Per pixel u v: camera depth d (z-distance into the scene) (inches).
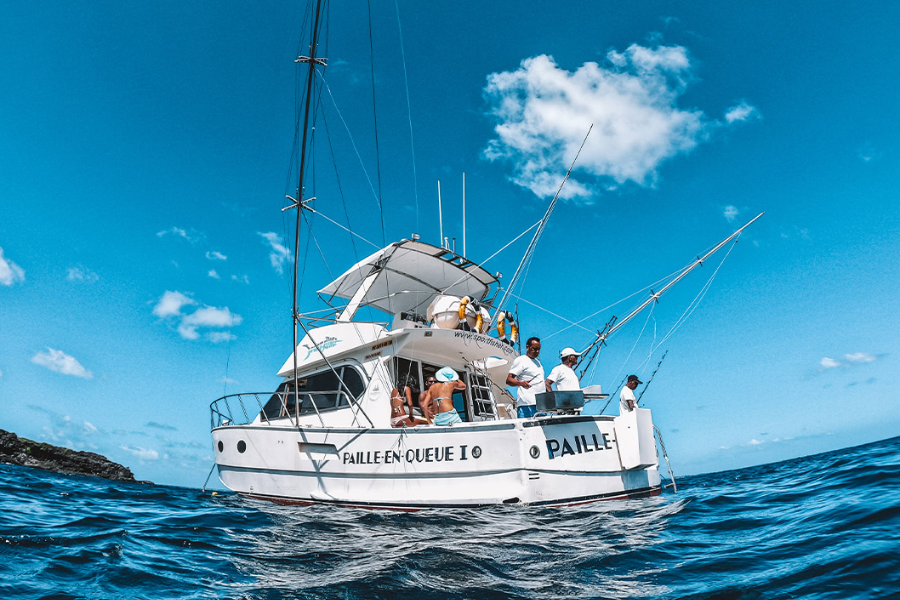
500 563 162.9
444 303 343.9
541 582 144.8
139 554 176.7
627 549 175.6
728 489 346.0
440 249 362.6
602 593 134.4
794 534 179.2
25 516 237.6
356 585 143.7
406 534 212.2
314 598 134.7
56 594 133.6
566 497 266.4
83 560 165.2
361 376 341.7
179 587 144.6
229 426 365.1
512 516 243.9
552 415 277.9
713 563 154.0
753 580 135.0
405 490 283.9
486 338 342.0
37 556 166.7
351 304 369.4
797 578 132.2
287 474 327.9
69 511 265.9
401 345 326.6
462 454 274.2
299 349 379.6
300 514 272.4
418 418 331.9
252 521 249.3
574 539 193.2
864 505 205.2
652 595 131.4
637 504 274.8
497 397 414.9
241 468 351.6
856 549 148.0
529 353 315.6
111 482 566.6
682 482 532.1
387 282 391.2
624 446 291.7
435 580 147.3
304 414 360.8
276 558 176.4
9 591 133.0
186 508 297.9
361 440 304.8
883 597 114.4
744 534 190.1
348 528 230.1
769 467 650.8
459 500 269.1
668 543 182.2
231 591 141.2
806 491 273.6
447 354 363.9
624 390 320.8
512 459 262.4
